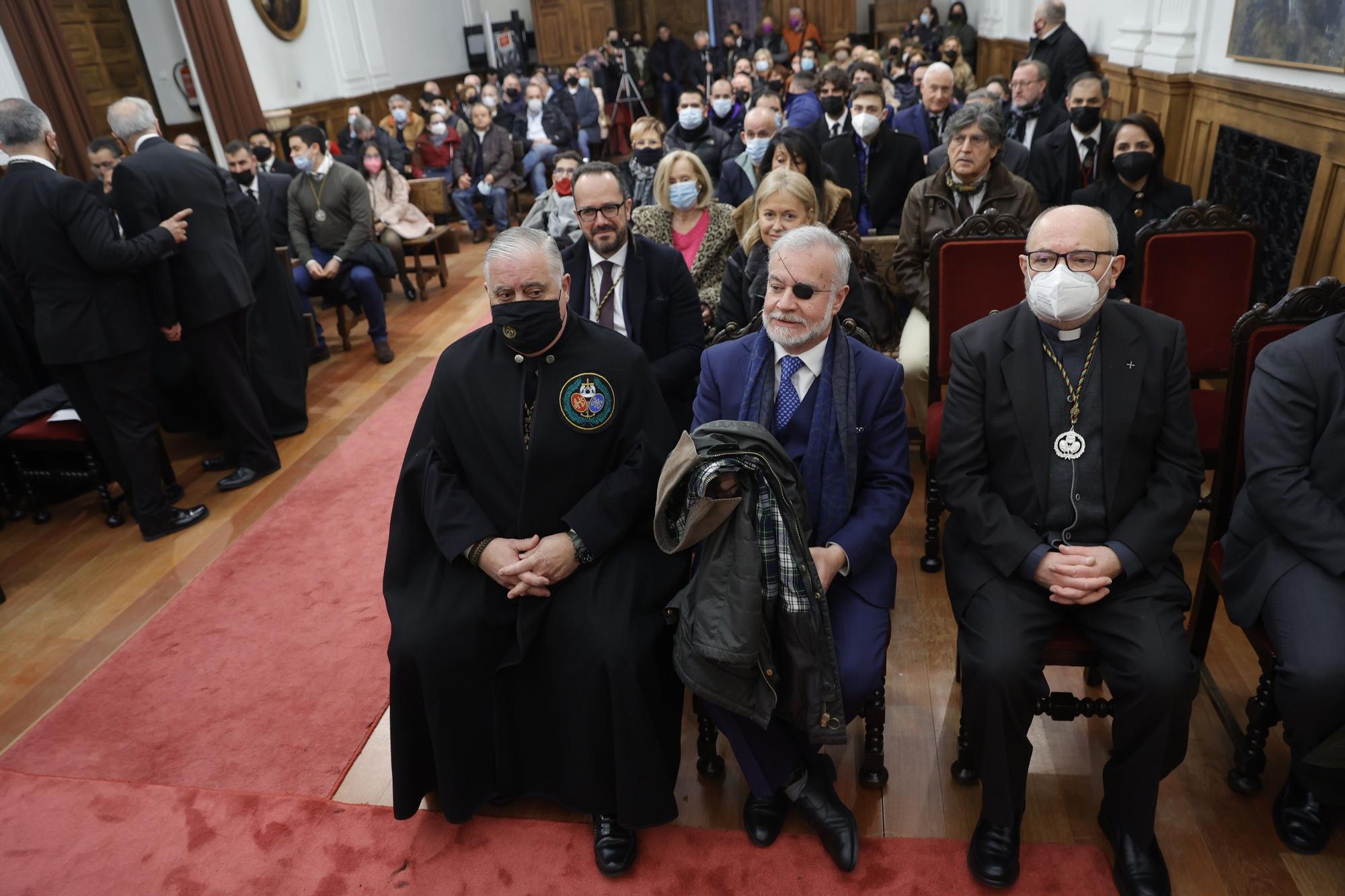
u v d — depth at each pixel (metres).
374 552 3.35
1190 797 2.04
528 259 1.97
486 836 2.10
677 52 14.51
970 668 1.86
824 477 2.01
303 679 2.67
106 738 2.48
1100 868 1.89
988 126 3.24
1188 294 2.86
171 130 8.53
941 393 3.01
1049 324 1.98
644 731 1.92
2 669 2.84
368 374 5.25
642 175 5.05
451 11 14.24
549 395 2.04
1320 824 1.88
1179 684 1.74
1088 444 1.96
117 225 3.45
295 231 5.41
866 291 3.28
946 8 14.99
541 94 10.34
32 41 6.32
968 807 2.07
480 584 2.07
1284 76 3.85
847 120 5.18
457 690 1.99
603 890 1.93
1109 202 3.52
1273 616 1.86
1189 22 4.79
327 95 10.52
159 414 4.39
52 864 2.08
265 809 2.21
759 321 2.40
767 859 1.97
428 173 9.21
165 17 8.22
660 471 2.10
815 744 1.93
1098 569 1.85
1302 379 1.86
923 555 3.06
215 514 3.73
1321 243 3.48
